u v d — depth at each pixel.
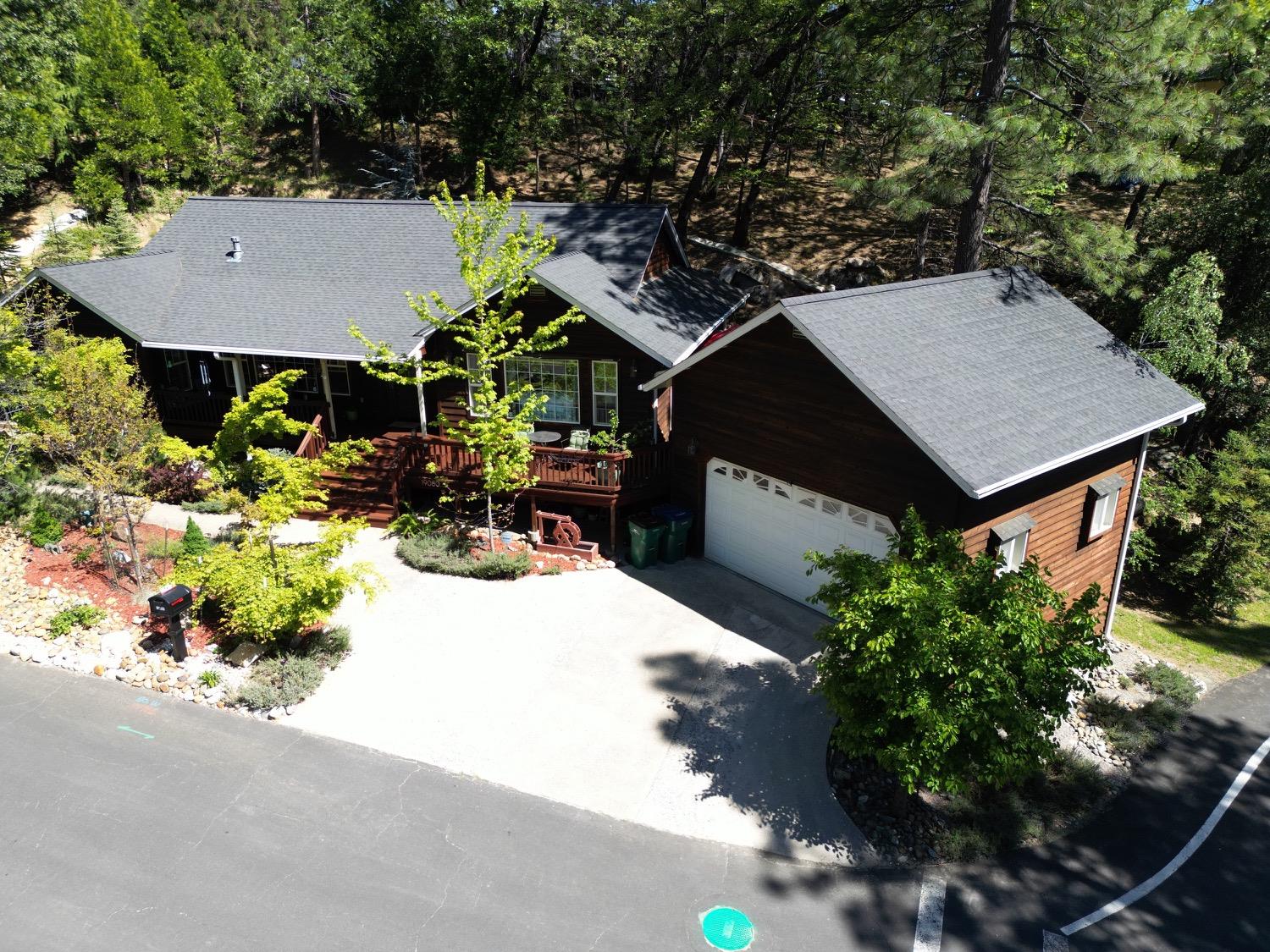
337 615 15.34
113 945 9.01
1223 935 9.73
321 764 11.78
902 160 20.19
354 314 20.11
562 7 32.94
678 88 29.86
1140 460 15.94
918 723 10.02
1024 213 20.78
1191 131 17.98
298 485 14.10
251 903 9.59
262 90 41.59
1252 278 20.56
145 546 16.58
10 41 35.19
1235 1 20.38
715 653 14.61
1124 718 13.70
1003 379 14.08
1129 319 21.69
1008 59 20.00
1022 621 10.08
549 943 9.25
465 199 17.50
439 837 10.63
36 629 14.02
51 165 42.03
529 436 19.06
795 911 9.81
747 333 15.20
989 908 10.01
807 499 15.49
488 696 13.33
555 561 17.45
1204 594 18.66
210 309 20.88
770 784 11.78
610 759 12.11
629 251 20.92
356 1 43.25
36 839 10.30
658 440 19.47
